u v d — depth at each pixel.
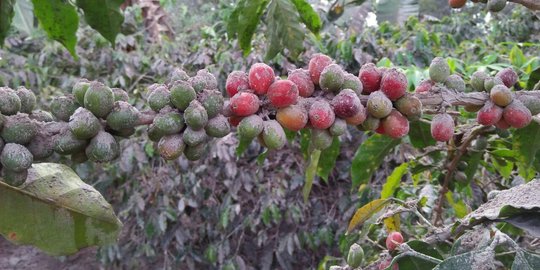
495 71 0.72
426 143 0.47
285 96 0.22
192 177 1.20
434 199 0.53
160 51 1.40
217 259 1.23
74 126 0.20
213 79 0.24
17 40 1.48
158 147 0.22
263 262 1.25
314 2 1.29
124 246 1.31
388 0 0.98
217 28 1.40
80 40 1.43
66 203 0.29
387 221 0.44
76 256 1.53
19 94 0.21
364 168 0.52
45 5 0.43
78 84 0.21
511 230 0.37
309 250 1.30
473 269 0.25
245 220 1.20
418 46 1.22
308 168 0.49
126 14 1.47
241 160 1.20
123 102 0.21
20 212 0.27
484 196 0.60
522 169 0.45
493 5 0.34
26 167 0.19
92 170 1.24
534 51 1.14
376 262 0.35
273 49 0.57
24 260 1.54
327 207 1.26
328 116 0.23
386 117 0.25
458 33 1.53
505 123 0.28
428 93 0.27
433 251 0.32
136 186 1.24
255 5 0.56
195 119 0.21
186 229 1.25
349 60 1.21
